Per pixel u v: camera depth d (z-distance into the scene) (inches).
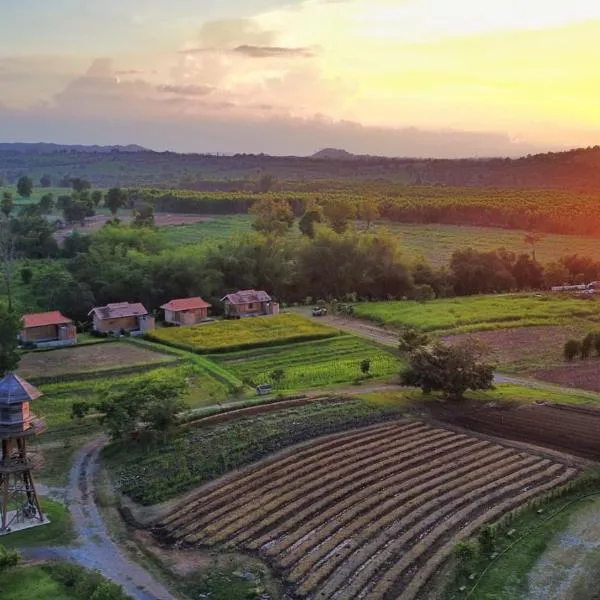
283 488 2130.9
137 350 3737.7
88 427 2682.1
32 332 3843.5
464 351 3002.0
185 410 2687.0
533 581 1652.3
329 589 1604.3
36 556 1779.0
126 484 2196.1
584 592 1612.9
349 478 2191.2
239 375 3361.2
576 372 3484.3
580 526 1911.9
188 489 2158.0
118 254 5083.7
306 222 6515.8
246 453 2388.0
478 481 2165.4
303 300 5364.2
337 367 3499.0
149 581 1673.2
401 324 4436.5
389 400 2970.0
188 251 5329.7
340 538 1819.6
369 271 5497.1
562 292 5610.2
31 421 1930.4
